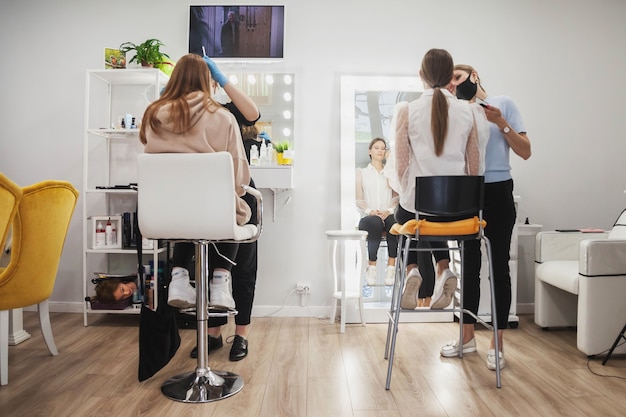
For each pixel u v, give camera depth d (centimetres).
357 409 182
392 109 347
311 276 349
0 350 204
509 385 208
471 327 252
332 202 349
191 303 201
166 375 218
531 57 355
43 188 217
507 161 237
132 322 319
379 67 351
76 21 350
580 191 358
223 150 184
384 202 341
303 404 186
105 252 320
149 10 350
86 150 319
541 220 357
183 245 204
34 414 176
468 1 352
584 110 358
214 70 226
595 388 205
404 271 208
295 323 325
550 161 357
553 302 304
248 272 250
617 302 244
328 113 349
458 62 353
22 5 350
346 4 351
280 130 349
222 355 250
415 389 203
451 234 207
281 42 348
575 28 357
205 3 350
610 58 358
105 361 238
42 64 351
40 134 351
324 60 350
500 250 233
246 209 193
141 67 342
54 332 294
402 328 309
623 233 290
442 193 203
